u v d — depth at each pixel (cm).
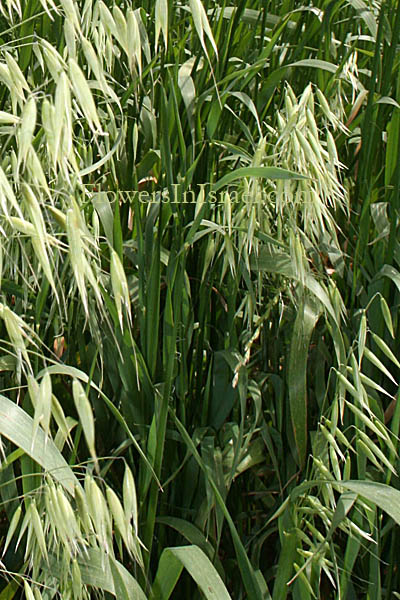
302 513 118
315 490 137
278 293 130
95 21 95
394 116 134
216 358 137
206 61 136
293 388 122
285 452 143
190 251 141
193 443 125
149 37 139
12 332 82
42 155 103
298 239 115
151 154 132
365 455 121
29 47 126
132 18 95
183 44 140
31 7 125
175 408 134
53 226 109
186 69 135
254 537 134
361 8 142
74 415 132
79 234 81
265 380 145
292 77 155
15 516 97
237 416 139
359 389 111
